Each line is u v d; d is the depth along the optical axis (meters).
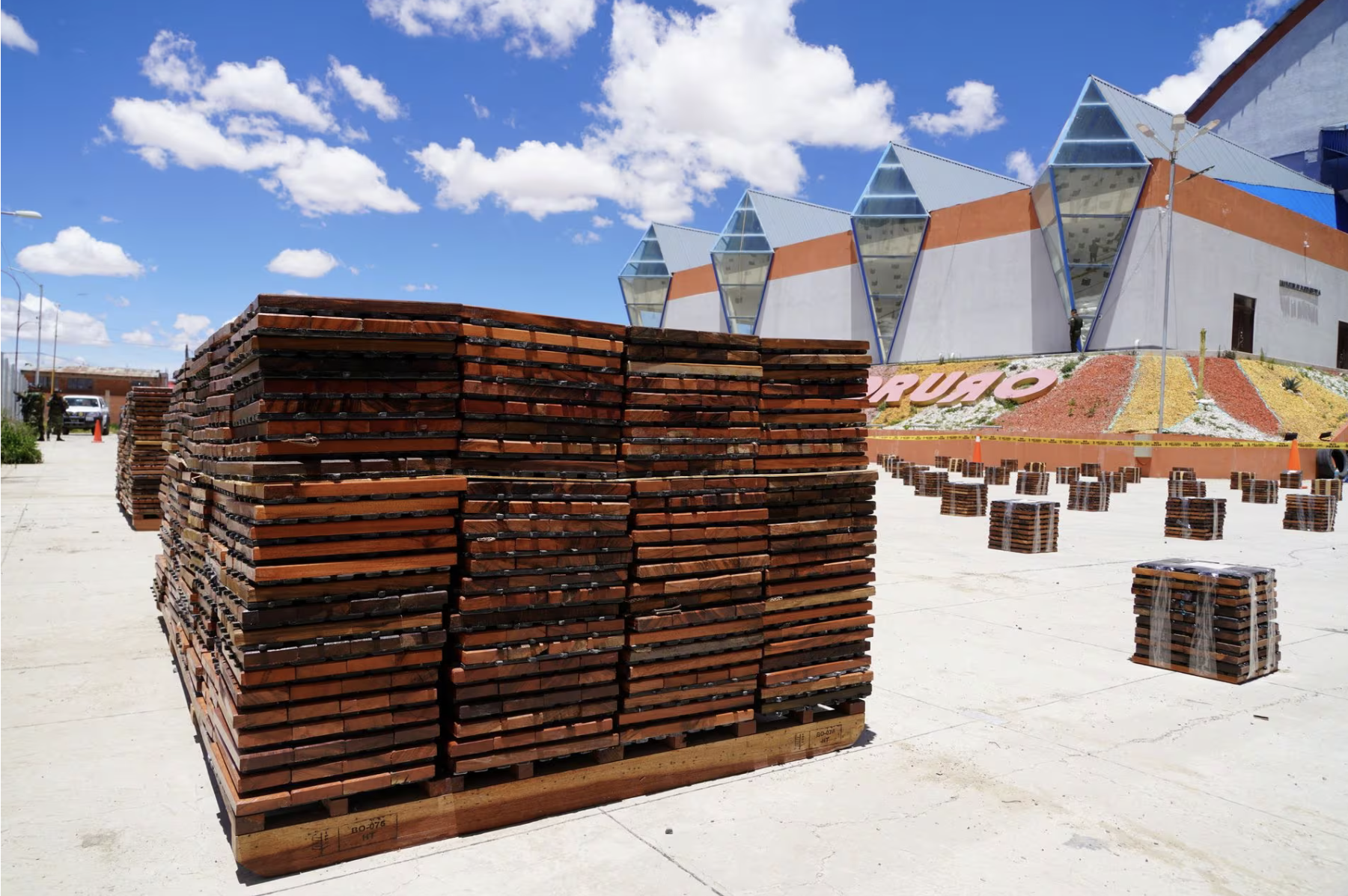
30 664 6.78
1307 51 69.75
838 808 4.58
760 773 5.05
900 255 56.81
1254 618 7.28
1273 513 23.27
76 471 26.00
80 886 3.61
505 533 4.19
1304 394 45.94
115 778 4.73
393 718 3.93
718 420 4.94
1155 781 5.07
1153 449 36.81
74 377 85.06
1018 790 4.89
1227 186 48.38
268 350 3.69
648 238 80.38
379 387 3.94
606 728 4.52
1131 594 10.97
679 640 4.73
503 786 4.24
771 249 66.38
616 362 4.66
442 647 4.22
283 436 3.72
